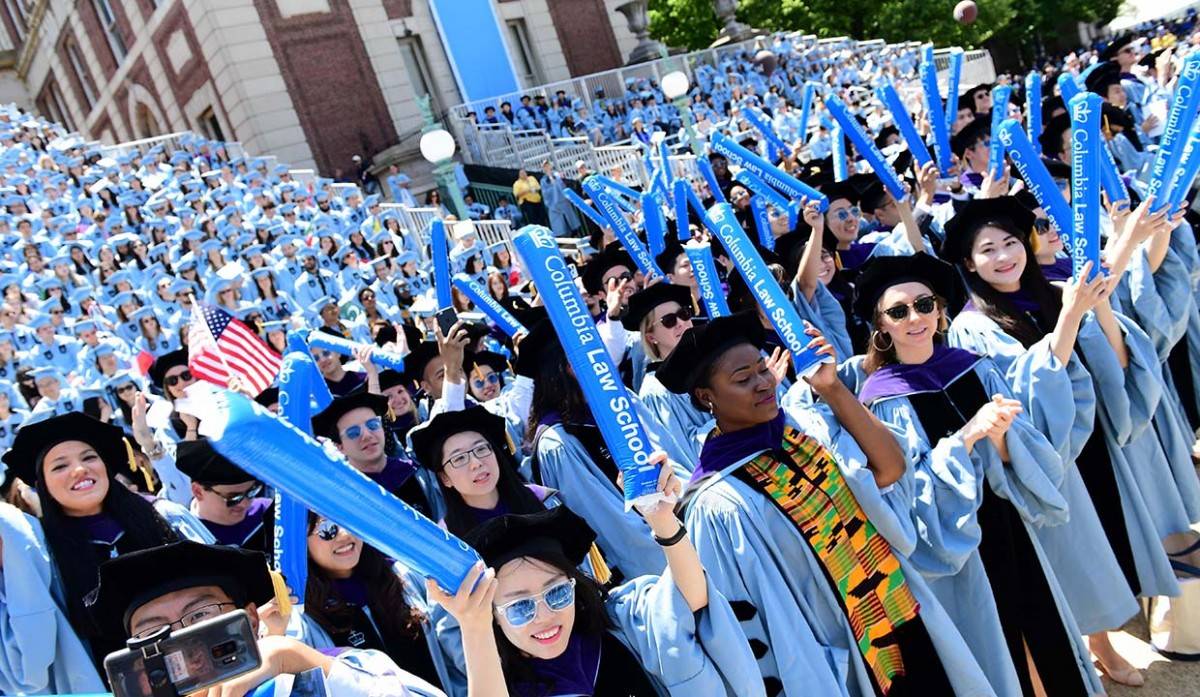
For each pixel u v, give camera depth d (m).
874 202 6.73
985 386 3.47
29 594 3.08
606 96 24.94
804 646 2.71
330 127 23.11
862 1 30.02
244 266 12.80
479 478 3.43
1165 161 3.47
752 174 5.55
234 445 1.24
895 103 5.74
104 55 28.14
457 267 10.84
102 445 3.35
